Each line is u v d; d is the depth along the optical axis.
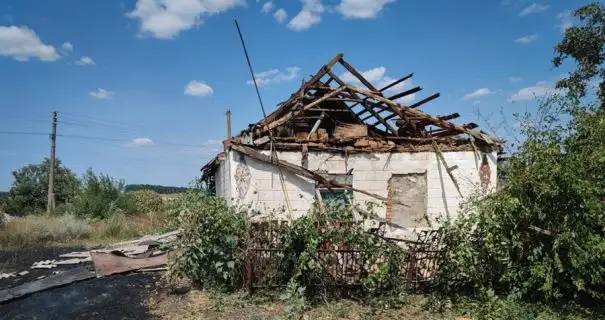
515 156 7.62
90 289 8.57
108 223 17.48
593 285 7.41
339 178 11.09
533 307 7.05
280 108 12.14
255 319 6.59
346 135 12.72
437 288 7.71
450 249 7.47
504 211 7.20
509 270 7.25
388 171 11.21
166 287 8.38
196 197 9.00
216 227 7.79
